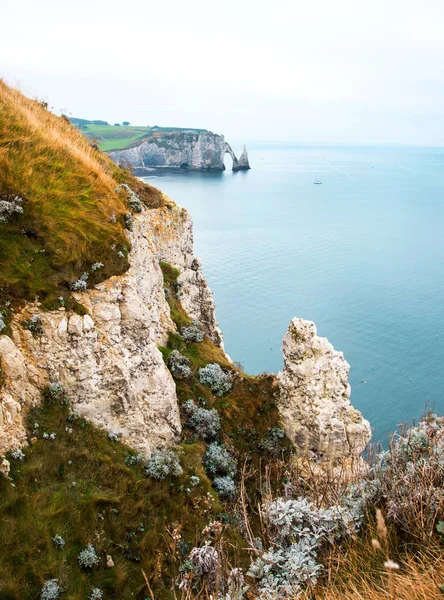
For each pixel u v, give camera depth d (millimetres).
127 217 25562
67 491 17141
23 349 18812
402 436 13742
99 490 18094
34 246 20797
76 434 18984
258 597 9961
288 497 13352
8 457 16438
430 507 9859
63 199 23125
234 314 89500
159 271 29703
